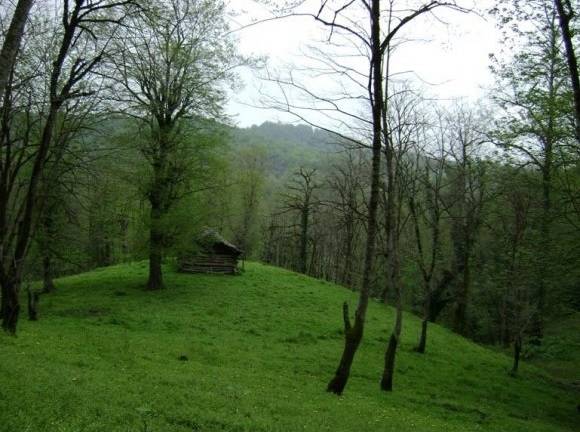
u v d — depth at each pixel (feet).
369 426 36.22
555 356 106.83
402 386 66.49
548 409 68.39
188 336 77.71
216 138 115.03
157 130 109.40
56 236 107.14
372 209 48.60
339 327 100.32
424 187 109.19
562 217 75.05
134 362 48.88
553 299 86.89
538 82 77.51
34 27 58.44
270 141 532.32
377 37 46.60
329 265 228.84
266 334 87.81
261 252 277.44
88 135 64.18
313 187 184.65
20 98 57.93
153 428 26.55
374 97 47.88
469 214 126.00
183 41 111.34
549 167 83.25
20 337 52.24
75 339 59.72
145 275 139.44
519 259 87.71
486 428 50.19
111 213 97.91
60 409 27.09
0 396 27.12
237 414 32.37
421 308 151.64
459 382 74.84
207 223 120.67
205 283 131.23
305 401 41.45
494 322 144.46
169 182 114.32
